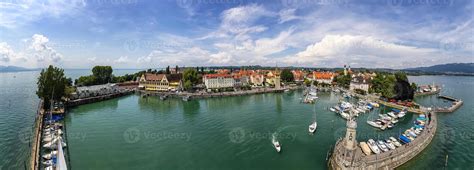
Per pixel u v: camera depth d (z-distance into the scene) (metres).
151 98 119.81
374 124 64.00
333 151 43.78
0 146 47.56
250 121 69.94
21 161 41.12
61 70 85.31
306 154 45.72
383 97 105.62
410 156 41.62
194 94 121.31
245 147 49.25
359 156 37.50
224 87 154.50
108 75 159.00
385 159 37.06
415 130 56.56
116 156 44.69
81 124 67.00
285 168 40.34
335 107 85.69
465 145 49.12
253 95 130.62
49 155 41.12
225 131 60.03
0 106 88.38
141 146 49.75
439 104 101.69
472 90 153.88
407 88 96.00
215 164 41.81
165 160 43.19
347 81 162.50
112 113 82.38
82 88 112.06
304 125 65.12
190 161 42.94
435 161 41.91
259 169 40.06
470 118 73.31
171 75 145.12
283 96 126.38
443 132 58.00
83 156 44.44
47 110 75.56
